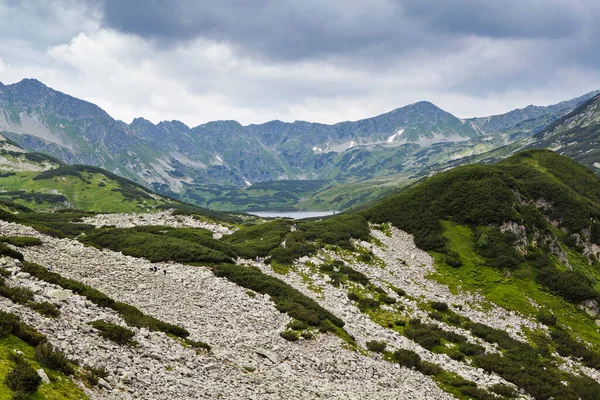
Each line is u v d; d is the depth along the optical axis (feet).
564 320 204.03
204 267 186.60
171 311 114.62
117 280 131.03
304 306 159.63
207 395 69.77
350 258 239.71
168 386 67.77
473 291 222.07
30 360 56.13
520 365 148.46
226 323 118.73
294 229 287.48
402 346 148.15
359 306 185.06
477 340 169.48
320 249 244.63
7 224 185.37
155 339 86.79
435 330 171.63
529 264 241.35
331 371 107.14
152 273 152.56
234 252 232.73
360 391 98.99
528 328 193.88
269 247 245.86
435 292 217.97
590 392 134.82
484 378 134.92
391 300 195.11
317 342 126.41
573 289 219.61
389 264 241.35
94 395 55.52
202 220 394.93
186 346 90.68
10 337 60.34
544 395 128.36
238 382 80.64
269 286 173.78
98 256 159.12
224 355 92.38
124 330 80.33
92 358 65.77
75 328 74.13
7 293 75.36
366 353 132.36
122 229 263.70
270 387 83.56
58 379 54.39
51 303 80.74
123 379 63.16
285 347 114.42
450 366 138.92
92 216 406.21
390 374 118.52
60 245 161.58
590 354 172.96
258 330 122.11
